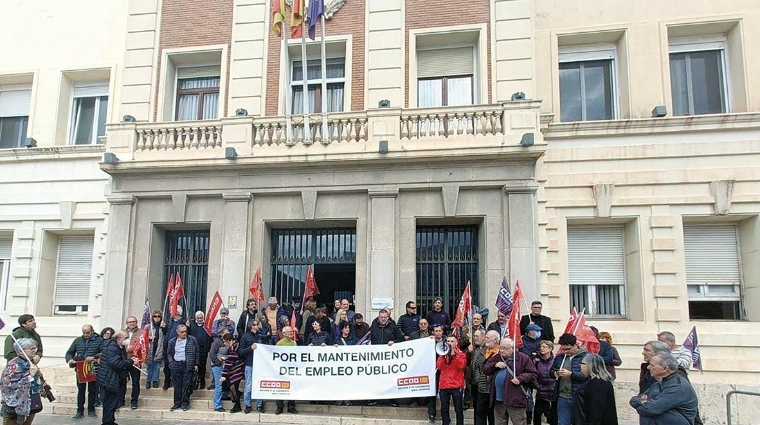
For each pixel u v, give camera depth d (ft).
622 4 46.47
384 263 42.91
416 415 35.78
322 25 44.93
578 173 44.04
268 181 45.37
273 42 49.65
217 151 45.98
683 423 18.89
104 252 48.85
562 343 26.91
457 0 47.52
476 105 43.80
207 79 52.06
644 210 42.96
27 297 49.70
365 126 45.09
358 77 47.96
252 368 36.55
